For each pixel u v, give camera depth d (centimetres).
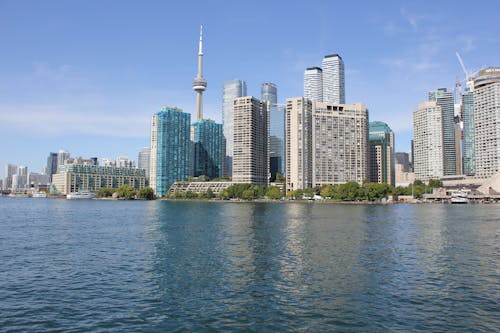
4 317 4288
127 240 9925
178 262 7100
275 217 17612
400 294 5094
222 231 11881
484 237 10356
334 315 4334
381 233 11238
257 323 4112
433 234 11000
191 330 3947
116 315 4350
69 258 7488
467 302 4756
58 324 4094
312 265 6819
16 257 7600
